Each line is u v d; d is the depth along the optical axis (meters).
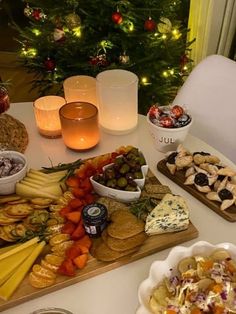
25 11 1.13
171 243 0.51
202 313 0.41
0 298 0.44
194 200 0.58
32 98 1.71
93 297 0.46
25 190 0.58
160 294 0.42
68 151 0.69
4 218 0.53
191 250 0.46
